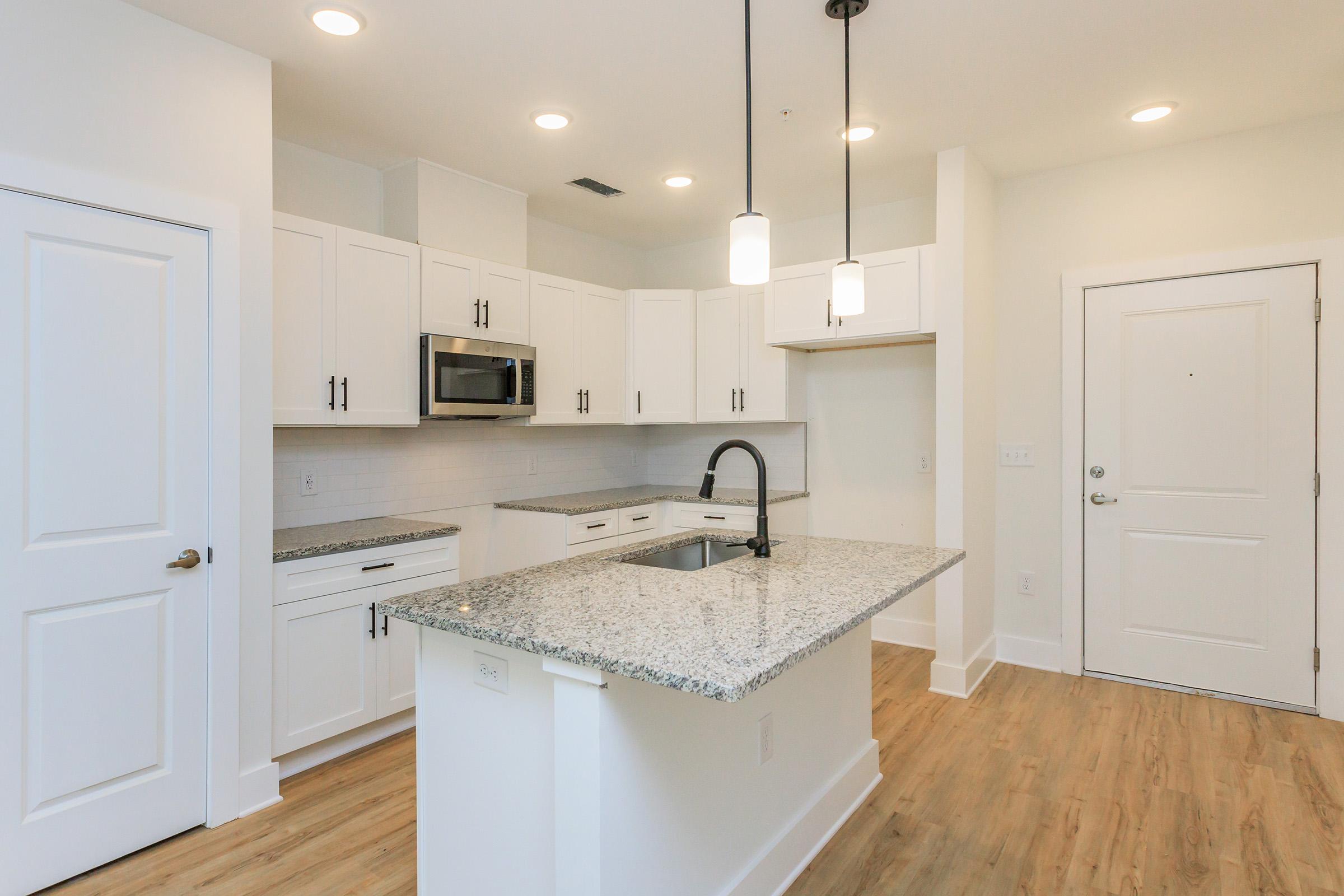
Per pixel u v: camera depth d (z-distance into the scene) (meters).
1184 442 3.20
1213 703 3.11
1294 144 2.95
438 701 1.76
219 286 2.20
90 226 1.95
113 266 1.99
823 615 1.52
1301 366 2.96
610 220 4.27
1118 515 3.36
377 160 3.26
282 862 2.03
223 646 2.22
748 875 1.79
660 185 3.64
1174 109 2.83
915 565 2.05
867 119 2.88
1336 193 2.88
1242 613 3.10
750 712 1.82
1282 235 2.98
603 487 4.66
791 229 4.33
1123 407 3.34
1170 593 3.26
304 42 2.26
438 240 3.30
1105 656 3.42
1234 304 3.08
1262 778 2.45
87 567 1.95
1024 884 1.93
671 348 4.32
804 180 3.59
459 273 3.30
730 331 4.22
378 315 2.95
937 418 3.27
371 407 2.92
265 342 2.33
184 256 2.13
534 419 3.71
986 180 3.47
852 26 2.21
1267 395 3.03
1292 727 2.85
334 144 3.08
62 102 1.89
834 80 2.56
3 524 1.80
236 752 2.26
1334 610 2.91
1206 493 3.17
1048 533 3.54
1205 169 3.13
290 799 2.38
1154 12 2.15
